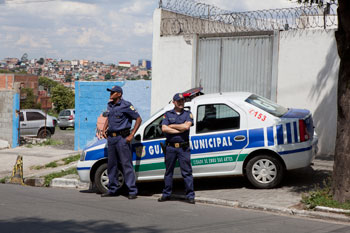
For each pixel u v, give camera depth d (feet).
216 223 22.04
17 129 62.34
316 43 39.27
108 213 24.27
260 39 42.45
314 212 23.56
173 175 29.78
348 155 24.00
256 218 23.27
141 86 50.47
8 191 32.55
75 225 21.53
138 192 30.99
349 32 23.29
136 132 30.04
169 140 27.48
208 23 49.90
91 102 53.83
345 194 24.07
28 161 48.73
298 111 30.99
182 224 21.79
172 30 49.14
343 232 20.54
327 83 38.75
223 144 29.27
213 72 45.44
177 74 47.55
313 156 29.58
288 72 40.83
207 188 30.99
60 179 36.24
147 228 20.98
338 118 24.54
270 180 29.12
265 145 28.71
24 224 21.70
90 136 54.13
